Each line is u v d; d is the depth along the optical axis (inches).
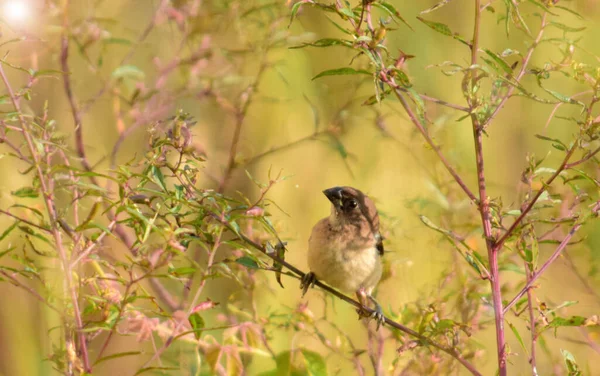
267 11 450.6
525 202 293.7
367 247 390.3
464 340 369.7
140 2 519.8
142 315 325.4
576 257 473.7
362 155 523.8
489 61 268.5
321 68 511.2
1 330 410.6
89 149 471.8
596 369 475.2
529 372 492.7
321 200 536.4
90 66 432.5
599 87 261.9
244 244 318.0
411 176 521.7
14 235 374.9
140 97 447.8
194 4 449.7
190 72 455.2
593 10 476.7
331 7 263.6
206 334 377.4
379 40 264.1
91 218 263.3
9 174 408.2
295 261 514.6
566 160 262.8
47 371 415.5
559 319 278.5
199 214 283.3
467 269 419.2
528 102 595.5
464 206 436.8
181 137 295.0
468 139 525.3
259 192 516.4
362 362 437.1
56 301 284.0
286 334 430.3
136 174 265.7
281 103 509.0
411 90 266.1
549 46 545.0
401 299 444.1
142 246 273.4
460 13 573.6
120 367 455.8
